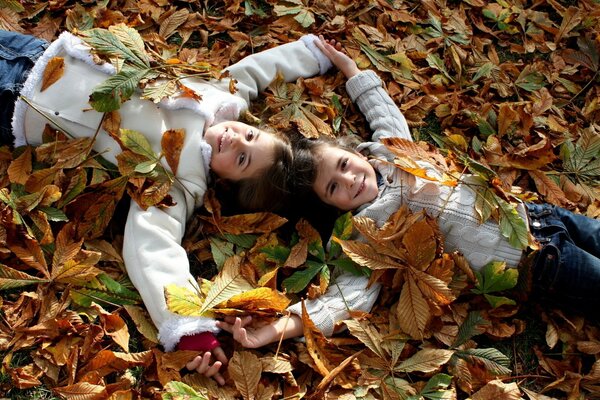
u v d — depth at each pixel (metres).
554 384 1.34
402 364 1.31
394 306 1.41
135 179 1.38
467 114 1.70
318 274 1.45
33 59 1.45
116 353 1.24
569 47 1.89
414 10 1.90
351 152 1.52
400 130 1.61
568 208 1.58
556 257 1.38
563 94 1.79
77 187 1.39
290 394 1.27
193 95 1.47
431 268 1.38
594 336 1.43
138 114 1.45
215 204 1.49
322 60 1.71
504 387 1.26
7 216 1.32
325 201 1.51
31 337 1.26
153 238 1.35
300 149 1.51
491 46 1.86
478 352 1.34
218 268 1.42
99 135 1.45
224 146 1.46
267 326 1.31
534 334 1.45
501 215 1.41
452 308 1.41
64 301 1.31
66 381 1.25
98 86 1.36
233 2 1.77
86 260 1.33
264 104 1.67
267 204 1.51
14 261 1.34
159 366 1.24
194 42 1.74
